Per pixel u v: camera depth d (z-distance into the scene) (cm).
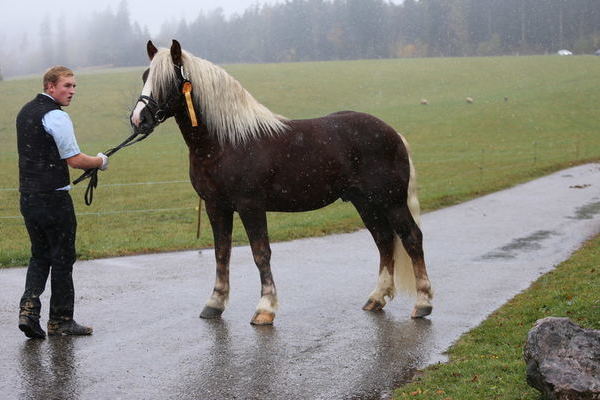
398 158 675
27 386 473
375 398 461
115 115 4519
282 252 1020
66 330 596
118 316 663
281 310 694
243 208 627
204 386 479
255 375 502
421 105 4794
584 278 787
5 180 2316
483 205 1630
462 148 3130
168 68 594
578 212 1485
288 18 13438
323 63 8050
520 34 12050
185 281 820
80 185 2145
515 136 3531
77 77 6519
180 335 603
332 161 651
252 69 7281
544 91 5153
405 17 12838
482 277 852
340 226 1262
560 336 421
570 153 2897
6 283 793
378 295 701
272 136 633
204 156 619
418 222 690
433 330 626
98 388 472
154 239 1157
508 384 463
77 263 928
